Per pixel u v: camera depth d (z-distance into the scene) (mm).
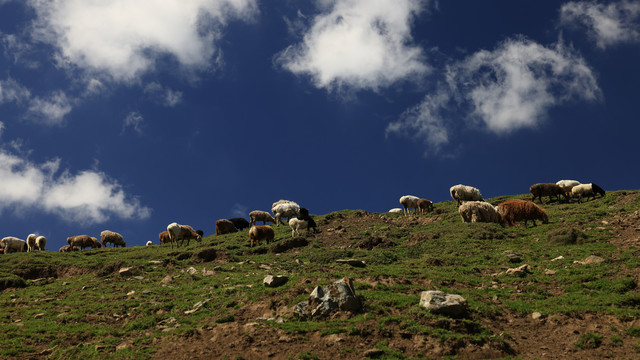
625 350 11586
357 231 34688
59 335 14930
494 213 31109
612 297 14820
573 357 11586
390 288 16641
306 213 35719
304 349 12203
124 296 19719
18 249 39281
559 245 22625
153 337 14195
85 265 27312
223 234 42031
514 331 13414
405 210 40531
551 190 35906
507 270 19469
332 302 14312
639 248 18969
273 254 28938
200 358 12234
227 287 19625
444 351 11750
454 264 22062
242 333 13547
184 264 26875
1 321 16656
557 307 14594
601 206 30250
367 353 11602
